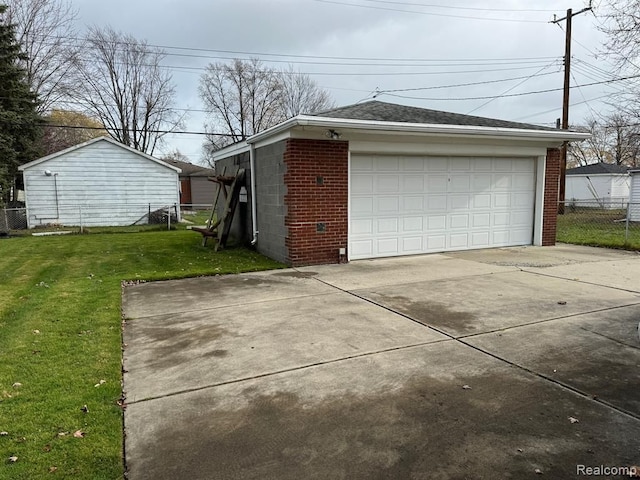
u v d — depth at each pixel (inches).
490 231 389.7
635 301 209.3
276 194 335.6
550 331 167.9
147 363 142.6
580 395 116.5
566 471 85.0
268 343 159.0
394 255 351.9
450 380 126.6
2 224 650.8
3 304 216.5
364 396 117.6
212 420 106.3
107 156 720.3
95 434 99.1
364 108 372.5
